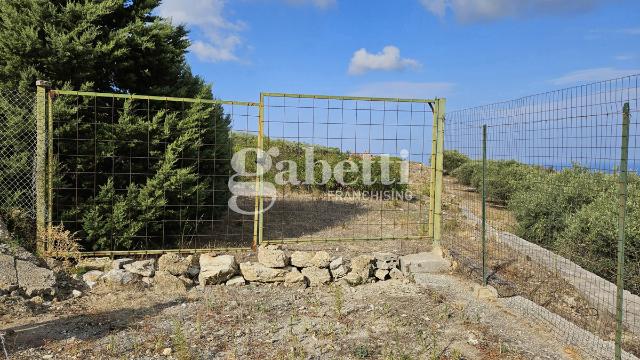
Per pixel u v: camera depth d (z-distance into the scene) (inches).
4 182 229.9
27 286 189.9
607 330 176.6
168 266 221.6
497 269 243.4
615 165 132.9
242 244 283.3
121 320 172.1
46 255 221.8
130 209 244.1
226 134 298.5
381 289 215.2
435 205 264.5
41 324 166.6
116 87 267.1
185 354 140.2
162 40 267.0
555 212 306.8
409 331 162.9
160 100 253.1
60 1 249.9
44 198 225.8
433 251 255.6
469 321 172.7
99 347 147.9
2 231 217.3
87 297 196.2
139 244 254.4
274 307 189.5
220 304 191.6
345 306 190.4
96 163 242.2
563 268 246.8
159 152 253.9
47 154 229.6
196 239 281.3
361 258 232.1
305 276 223.6
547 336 161.8
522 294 211.0
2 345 146.3
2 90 228.2
